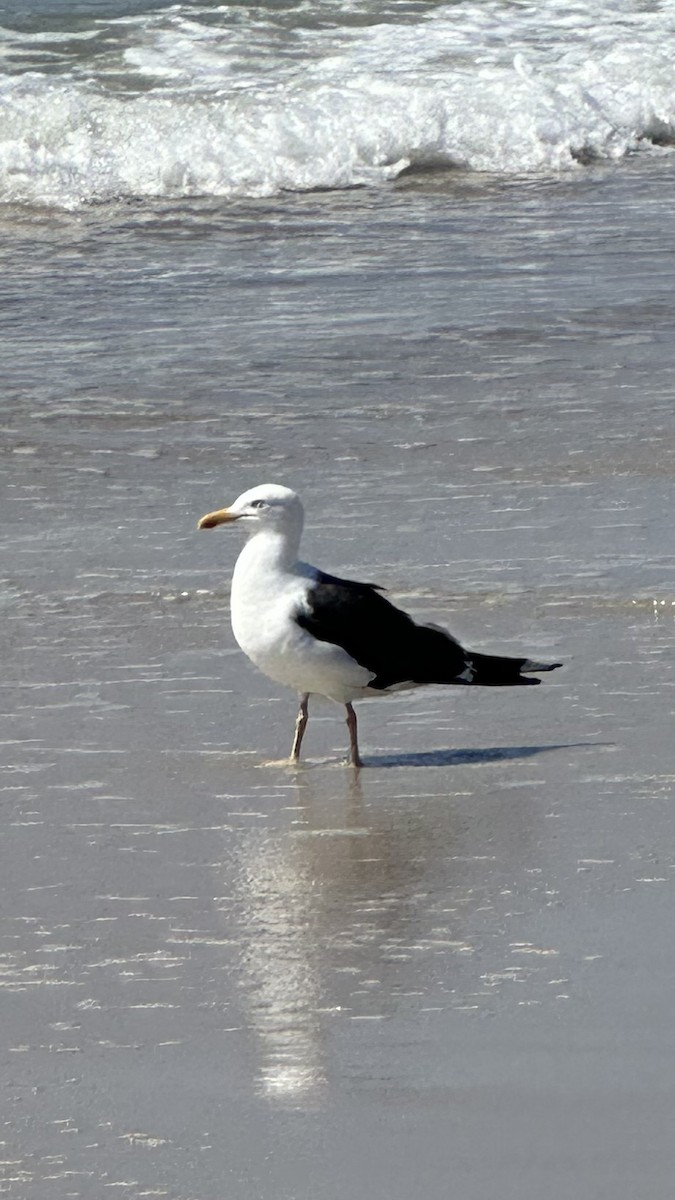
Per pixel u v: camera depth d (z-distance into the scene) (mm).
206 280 20875
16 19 30953
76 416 16703
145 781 10453
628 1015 7895
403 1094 7320
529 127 26672
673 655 12164
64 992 8148
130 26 30703
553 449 15844
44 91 26891
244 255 21922
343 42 30094
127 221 23625
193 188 25016
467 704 11586
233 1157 6926
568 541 13938
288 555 10469
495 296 20047
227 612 12969
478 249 21984
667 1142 6992
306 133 25953
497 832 9766
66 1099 7305
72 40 29859
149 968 8367
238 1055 7625
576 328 18984
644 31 30781
